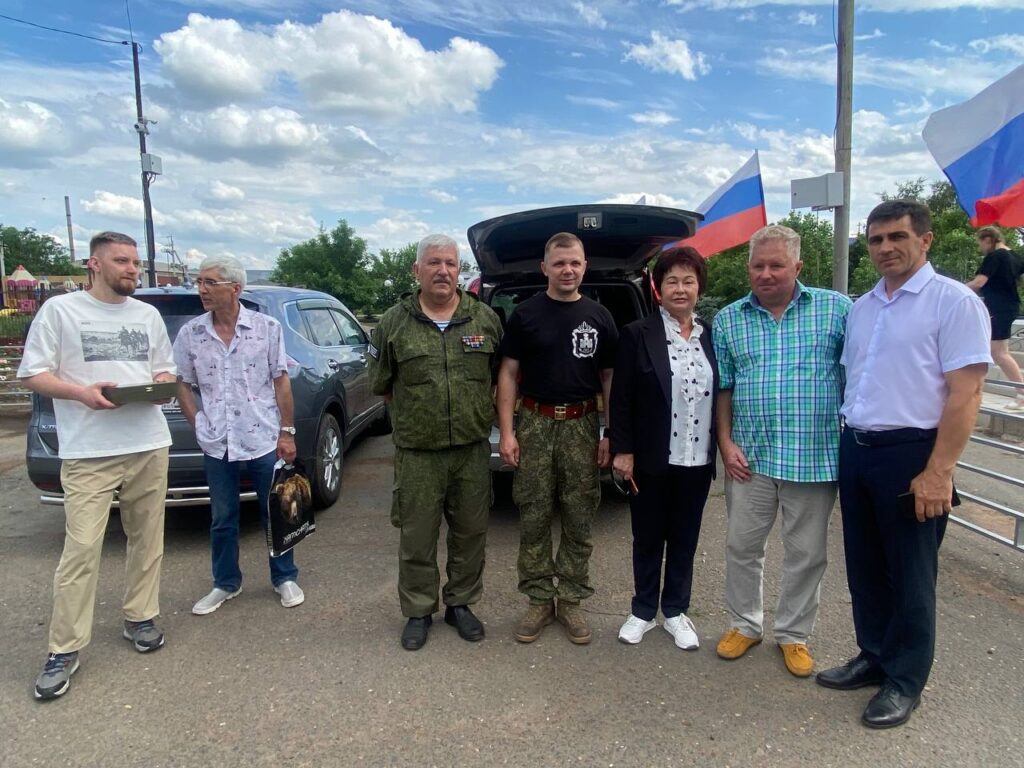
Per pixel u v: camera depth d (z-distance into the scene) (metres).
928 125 5.13
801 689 2.70
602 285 4.85
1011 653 2.89
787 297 2.73
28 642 3.13
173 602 3.54
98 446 2.85
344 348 5.90
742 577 2.91
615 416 2.96
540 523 3.12
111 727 2.51
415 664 2.92
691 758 2.31
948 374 2.28
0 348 9.66
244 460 3.37
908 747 2.34
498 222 4.05
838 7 5.70
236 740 2.44
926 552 2.42
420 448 2.99
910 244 2.36
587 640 3.07
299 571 3.91
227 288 3.25
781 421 2.69
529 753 2.35
